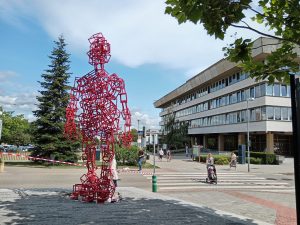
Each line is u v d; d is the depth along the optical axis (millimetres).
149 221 8367
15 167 28500
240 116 54656
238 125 55062
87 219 8406
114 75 11531
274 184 20281
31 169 26859
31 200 11320
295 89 4562
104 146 11602
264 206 12117
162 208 10328
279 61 6641
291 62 6633
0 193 12969
